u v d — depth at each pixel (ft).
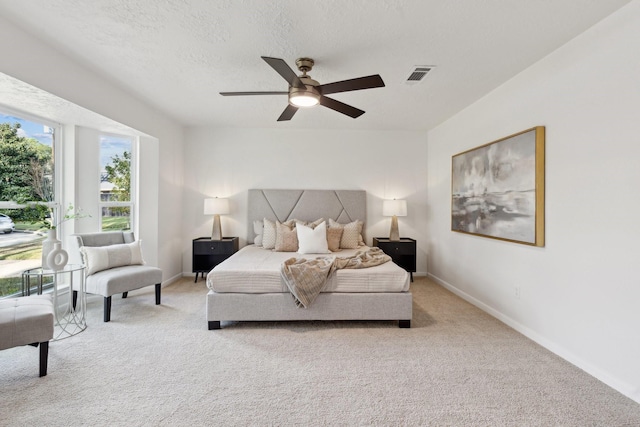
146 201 13.41
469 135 12.09
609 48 6.43
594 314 6.80
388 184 16.14
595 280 6.77
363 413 5.61
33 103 8.64
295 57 8.22
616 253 6.32
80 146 11.61
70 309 10.34
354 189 16.20
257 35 7.22
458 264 13.00
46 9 6.31
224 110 12.98
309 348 8.11
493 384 6.51
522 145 8.87
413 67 8.77
